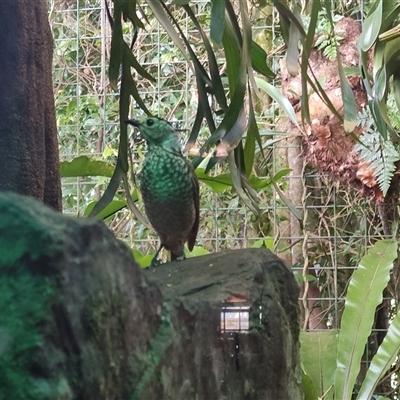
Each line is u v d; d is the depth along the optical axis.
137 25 2.01
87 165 2.41
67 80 3.86
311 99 2.90
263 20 3.65
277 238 3.20
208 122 2.07
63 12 3.68
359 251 3.30
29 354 0.78
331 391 2.51
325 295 3.43
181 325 1.22
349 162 2.90
